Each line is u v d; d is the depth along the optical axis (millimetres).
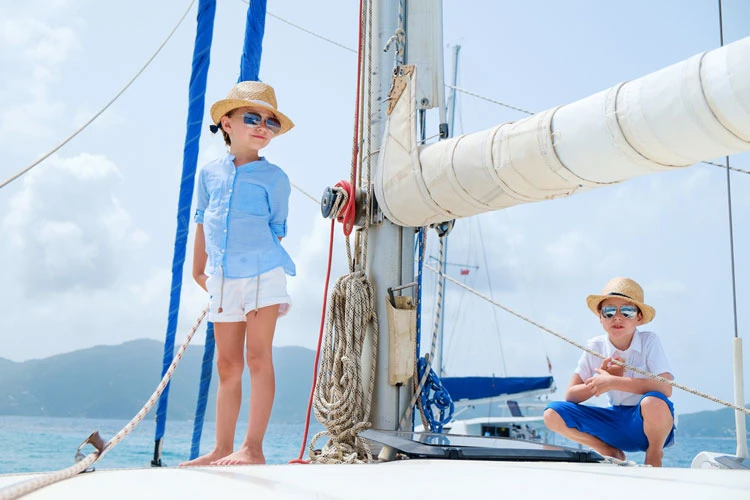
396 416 2988
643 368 3604
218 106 2881
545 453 1956
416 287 3104
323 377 3006
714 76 1725
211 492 1104
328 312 3072
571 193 2348
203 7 3816
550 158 2188
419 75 3227
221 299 2781
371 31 3268
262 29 4004
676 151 1888
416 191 2693
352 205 3076
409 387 3057
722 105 1713
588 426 3627
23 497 1059
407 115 2801
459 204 2588
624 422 3584
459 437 2264
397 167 2799
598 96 2072
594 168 2111
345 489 1167
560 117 2170
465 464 1682
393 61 3211
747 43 1692
